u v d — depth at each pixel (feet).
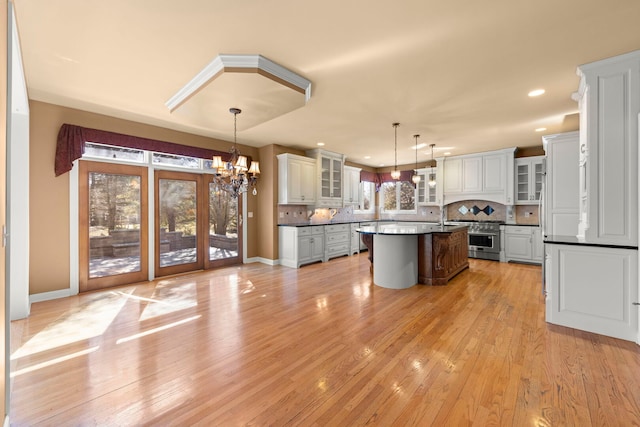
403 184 27.58
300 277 15.92
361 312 10.65
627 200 8.19
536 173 19.49
